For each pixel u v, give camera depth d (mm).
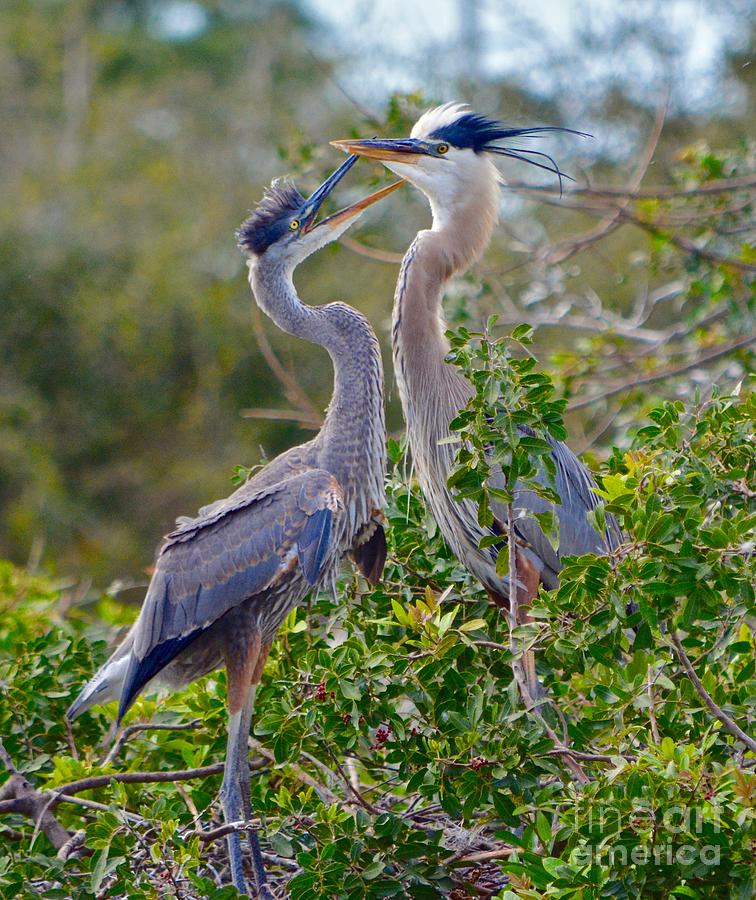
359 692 8398
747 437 9172
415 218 24219
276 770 9531
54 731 10484
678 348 15719
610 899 7086
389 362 23719
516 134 11703
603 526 8133
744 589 7938
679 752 7145
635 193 13578
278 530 9992
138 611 12695
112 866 8156
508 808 8203
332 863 8023
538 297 15312
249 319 26250
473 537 10469
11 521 24359
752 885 6867
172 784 9977
